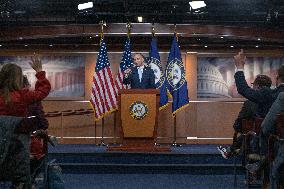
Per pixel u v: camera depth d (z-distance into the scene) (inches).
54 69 488.4
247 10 462.0
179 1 436.1
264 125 165.2
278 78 205.0
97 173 330.0
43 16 486.9
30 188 143.4
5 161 140.9
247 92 198.7
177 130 484.7
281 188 155.2
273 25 480.7
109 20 484.1
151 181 292.8
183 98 423.2
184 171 328.5
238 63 196.7
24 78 218.7
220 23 492.4
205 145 468.4
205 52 489.4
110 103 410.3
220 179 301.4
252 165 198.8
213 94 488.1
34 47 488.7
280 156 152.5
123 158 343.3
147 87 366.3
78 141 484.7
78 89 488.4
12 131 138.2
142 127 353.1
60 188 196.5
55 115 484.7
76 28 478.3
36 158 202.5
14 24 483.5
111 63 491.2
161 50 489.4
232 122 486.3
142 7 464.1
